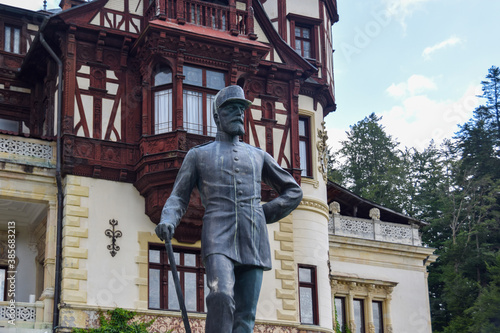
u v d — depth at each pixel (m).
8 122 28.25
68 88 24.97
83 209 24.16
